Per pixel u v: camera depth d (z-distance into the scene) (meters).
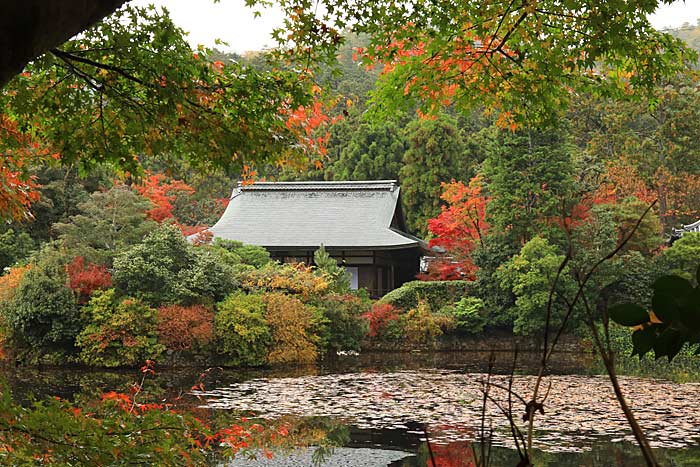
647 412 13.31
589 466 9.34
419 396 15.63
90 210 25.00
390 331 26.62
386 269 34.03
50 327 21.97
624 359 22.83
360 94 47.16
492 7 4.83
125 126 4.76
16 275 22.55
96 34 4.32
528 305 25.20
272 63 4.93
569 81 5.34
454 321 26.92
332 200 35.50
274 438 11.28
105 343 21.25
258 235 33.34
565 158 28.20
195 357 22.33
